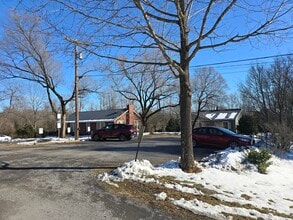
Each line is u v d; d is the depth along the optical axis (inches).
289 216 345.7
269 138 909.8
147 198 362.9
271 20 439.5
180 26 482.6
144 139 1465.3
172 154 785.6
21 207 321.4
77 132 1386.6
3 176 469.7
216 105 2842.0
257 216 325.1
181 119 511.8
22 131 2032.5
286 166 689.6
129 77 1988.2
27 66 1375.5
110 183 422.3
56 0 404.8
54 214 302.5
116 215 305.0
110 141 1328.7
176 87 1985.7
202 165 574.9
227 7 430.3
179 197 368.8
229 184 462.3
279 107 1223.5
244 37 455.5
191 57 482.3
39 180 441.4
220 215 316.8
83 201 345.1
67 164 585.9
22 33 1323.8
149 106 2031.3
